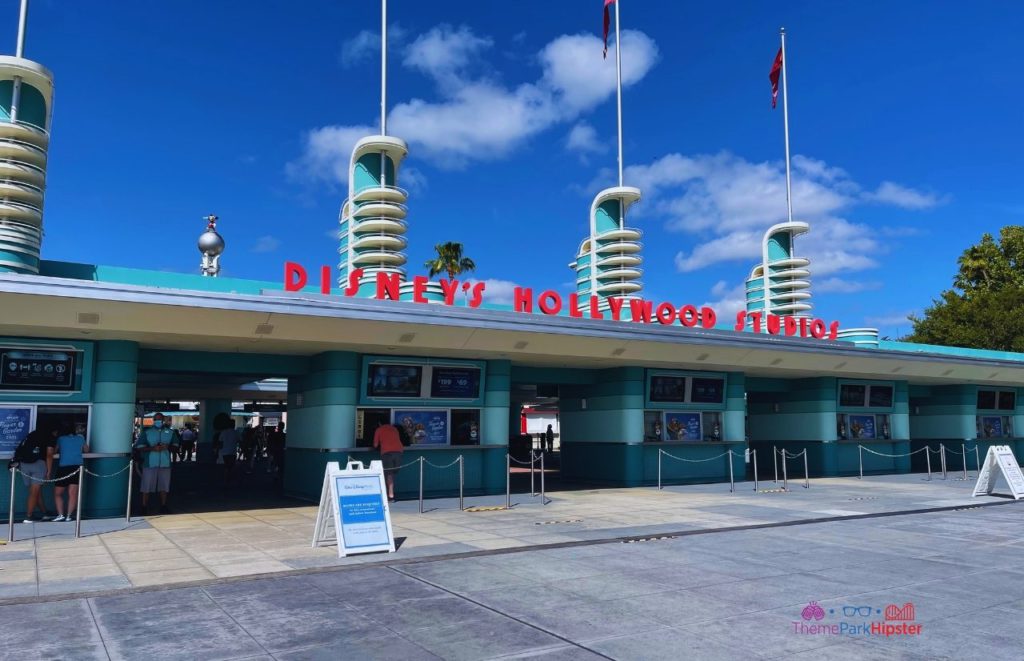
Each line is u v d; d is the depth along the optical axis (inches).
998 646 262.5
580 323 726.5
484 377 777.6
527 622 291.9
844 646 262.4
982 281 1980.8
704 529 519.8
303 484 732.0
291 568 388.5
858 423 1068.5
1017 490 722.8
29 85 564.4
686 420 911.0
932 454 1216.8
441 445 746.2
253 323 591.8
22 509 569.6
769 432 1101.7
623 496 749.9
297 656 252.1
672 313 808.9
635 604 317.7
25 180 550.0
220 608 312.5
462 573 379.9
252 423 2353.6
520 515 597.0
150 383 1045.2
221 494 799.1
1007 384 1218.6
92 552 434.9
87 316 542.6
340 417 690.8
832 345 908.6
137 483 672.4
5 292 493.7
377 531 432.8
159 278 610.2
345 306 605.9
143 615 301.6
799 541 476.4
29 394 573.9
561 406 973.2
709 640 269.0
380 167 872.9
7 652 254.7
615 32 1070.4
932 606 315.3
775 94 1246.3
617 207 1055.6
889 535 501.7
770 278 1222.3
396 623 291.1
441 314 649.6
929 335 1913.1
